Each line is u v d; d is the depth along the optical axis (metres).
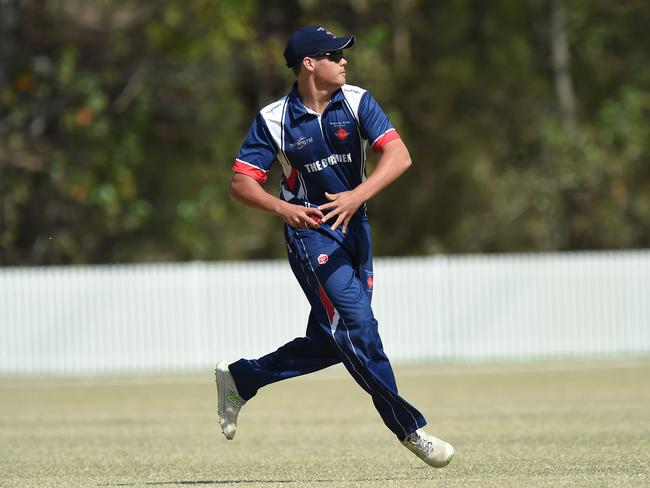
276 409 46.75
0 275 75.56
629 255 79.44
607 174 104.06
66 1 99.31
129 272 76.19
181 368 76.25
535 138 107.50
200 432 37.34
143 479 24.72
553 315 79.00
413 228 106.94
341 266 21.86
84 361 75.75
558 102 109.06
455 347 78.31
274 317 76.62
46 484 23.84
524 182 105.00
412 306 78.06
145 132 100.88
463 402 47.41
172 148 102.19
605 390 51.91
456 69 103.44
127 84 98.12
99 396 56.38
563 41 109.25
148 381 66.62
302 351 23.03
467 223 105.38
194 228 98.06
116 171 93.94
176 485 23.38
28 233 102.88
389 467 26.20
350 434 35.53
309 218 21.38
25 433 37.88
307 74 21.89
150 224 100.50
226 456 29.69
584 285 79.25
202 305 76.50
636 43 114.00
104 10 98.19
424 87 105.31
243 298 76.62
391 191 106.56
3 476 25.80
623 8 112.88
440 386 57.19
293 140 22.02
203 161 102.06
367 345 21.86
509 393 51.84
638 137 105.00
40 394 58.56
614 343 79.31
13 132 96.19
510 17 106.44
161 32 95.56
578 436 32.34
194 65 97.75
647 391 50.66
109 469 26.95
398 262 78.12
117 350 76.00
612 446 29.25
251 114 107.56
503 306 78.62
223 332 76.56
